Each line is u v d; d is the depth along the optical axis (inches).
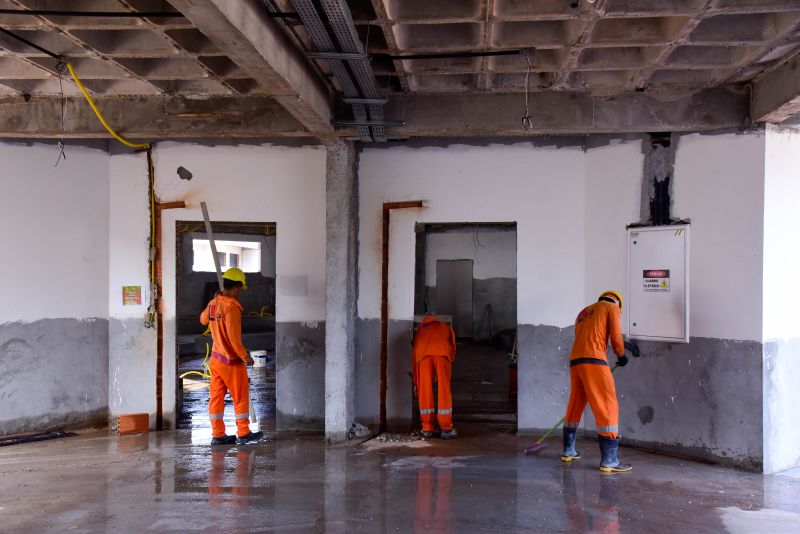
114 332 238.1
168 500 153.6
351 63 152.4
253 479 171.5
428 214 229.5
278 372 235.9
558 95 195.8
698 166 194.5
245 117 204.2
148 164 236.4
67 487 164.1
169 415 237.1
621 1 136.1
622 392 211.9
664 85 187.9
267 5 133.8
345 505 150.3
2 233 217.9
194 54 163.3
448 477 173.5
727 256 187.3
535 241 224.7
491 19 140.6
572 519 142.2
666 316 199.5
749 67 171.0
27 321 222.5
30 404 223.5
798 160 187.8
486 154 227.0
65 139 230.2
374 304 232.1
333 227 215.2
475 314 530.6
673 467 185.0
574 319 222.4
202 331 475.2
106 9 141.6
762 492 162.7
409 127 198.7
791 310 186.4
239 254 576.1
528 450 200.2
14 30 157.6
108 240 238.2
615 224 212.2
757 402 180.7
